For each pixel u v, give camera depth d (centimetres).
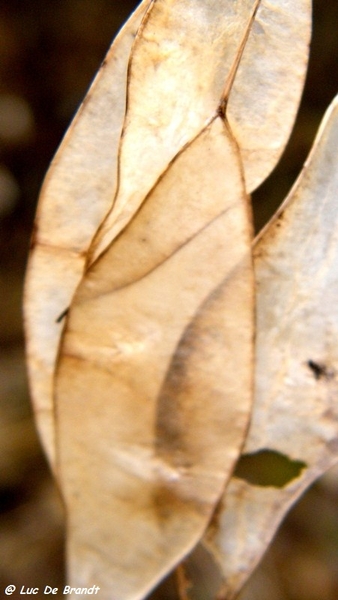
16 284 42
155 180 15
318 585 32
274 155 15
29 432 36
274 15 15
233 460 15
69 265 15
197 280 15
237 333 15
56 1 46
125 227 15
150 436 15
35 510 34
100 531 15
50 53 46
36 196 45
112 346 15
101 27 46
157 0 15
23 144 45
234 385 15
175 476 15
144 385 15
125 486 15
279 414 15
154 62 15
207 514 15
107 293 15
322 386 15
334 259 15
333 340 15
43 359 16
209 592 26
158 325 15
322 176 15
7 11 46
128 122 15
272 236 15
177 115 15
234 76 15
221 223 15
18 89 45
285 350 15
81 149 15
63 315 15
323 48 42
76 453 15
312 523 35
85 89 46
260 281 15
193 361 15
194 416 15
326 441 15
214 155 15
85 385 15
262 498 16
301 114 41
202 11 15
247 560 16
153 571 15
